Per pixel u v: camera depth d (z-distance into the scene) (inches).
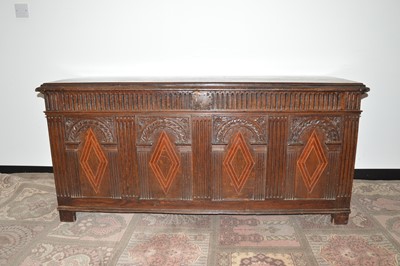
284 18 98.9
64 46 105.2
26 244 75.9
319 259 69.7
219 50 101.8
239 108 75.7
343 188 80.6
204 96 75.2
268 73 102.8
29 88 110.1
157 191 82.0
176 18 100.3
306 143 77.7
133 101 76.5
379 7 97.5
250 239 77.5
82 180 82.7
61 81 84.7
